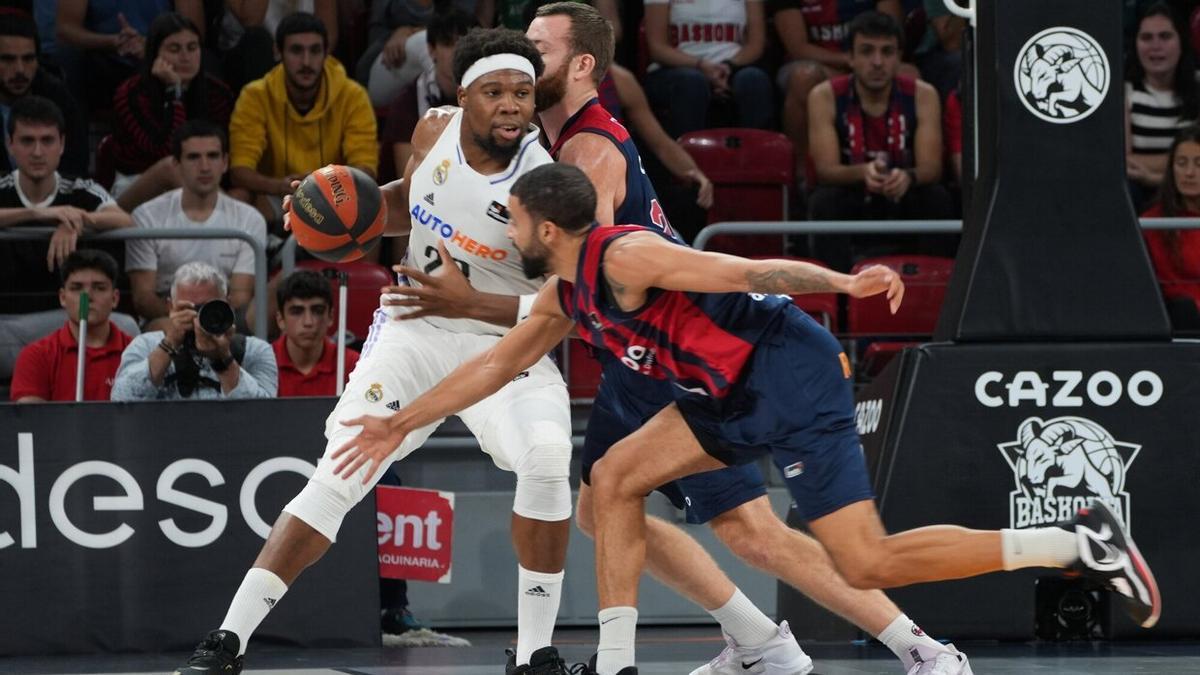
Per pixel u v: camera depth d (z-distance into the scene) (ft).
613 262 33.35
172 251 64.64
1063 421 47.96
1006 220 48.06
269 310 64.69
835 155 73.36
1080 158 48.19
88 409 51.21
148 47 73.82
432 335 40.47
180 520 51.11
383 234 43.45
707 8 81.92
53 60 79.30
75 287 57.31
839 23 85.35
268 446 51.47
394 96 81.56
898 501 47.24
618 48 83.46
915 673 38.70
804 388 34.78
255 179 72.79
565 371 66.49
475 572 61.77
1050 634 49.70
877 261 69.36
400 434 35.12
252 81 77.71
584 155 38.63
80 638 50.34
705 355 34.65
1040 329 48.03
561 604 61.62
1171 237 63.72
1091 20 47.88
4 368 62.85
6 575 50.19
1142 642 49.11
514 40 38.14
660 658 48.03
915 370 47.78
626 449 36.04
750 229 62.13
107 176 75.51
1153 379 48.24
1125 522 47.96
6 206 63.93
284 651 50.83
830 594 39.24
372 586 51.93
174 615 50.78
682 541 40.24
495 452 40.27
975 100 50.26
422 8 83.61
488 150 38.86
